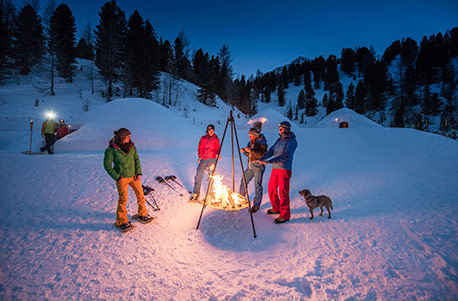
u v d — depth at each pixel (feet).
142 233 10.21
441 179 18.20
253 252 9.01
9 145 38.32
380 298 6.54
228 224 11.29
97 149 32.71
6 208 11.91
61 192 14.58
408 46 320.29
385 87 234.99
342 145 36.86
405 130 43.78
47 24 115.55
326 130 50.55
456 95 190.29
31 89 102.37
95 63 134.41
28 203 12.72
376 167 23.36
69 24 135.74
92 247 8.98
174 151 32.17
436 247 8.90
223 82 197.77
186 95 154.71
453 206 12.69
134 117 37.93
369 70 259.39
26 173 17.98
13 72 111.55
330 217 12.08
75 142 32.76
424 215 11.82
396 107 199.31
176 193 15.60
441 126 140.26
